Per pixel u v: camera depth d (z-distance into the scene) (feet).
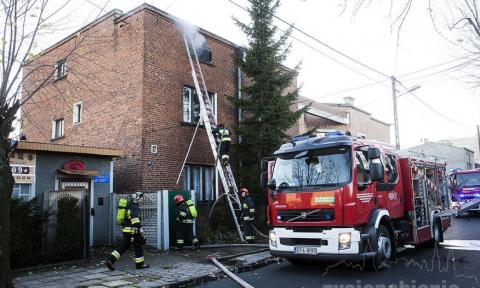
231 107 59.93
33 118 63.26
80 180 43.06
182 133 51.96
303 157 28.91
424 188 36.96
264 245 39.70
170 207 41.96
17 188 38.37
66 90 58.29
